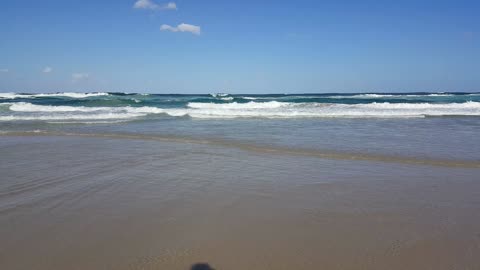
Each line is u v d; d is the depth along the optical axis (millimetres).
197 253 3287
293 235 3699
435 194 5129
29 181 5727
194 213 4324
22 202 4691
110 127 13633
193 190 5301
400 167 6852
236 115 19000
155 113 20359
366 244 3488
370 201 4809
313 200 4852
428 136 10930
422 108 23594
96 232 3736
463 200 4855
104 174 6230
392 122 15477
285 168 6773
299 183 5719
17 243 3463
